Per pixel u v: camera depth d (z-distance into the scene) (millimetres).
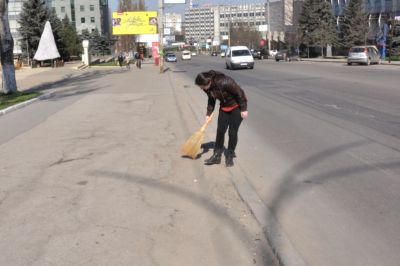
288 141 9430
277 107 14664
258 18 150000
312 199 5848
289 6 98375
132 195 6203
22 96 20547
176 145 9367
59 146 9531
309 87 20766
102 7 144875
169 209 5652
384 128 10258
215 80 7223
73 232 4992
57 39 65625
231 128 7469
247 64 40000
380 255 4312
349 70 33250
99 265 4242
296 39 83688
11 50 21922
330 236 4754
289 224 5082
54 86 28250
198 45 170750
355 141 9039
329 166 7332
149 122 12547
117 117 13641
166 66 56938
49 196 6230
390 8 66000
